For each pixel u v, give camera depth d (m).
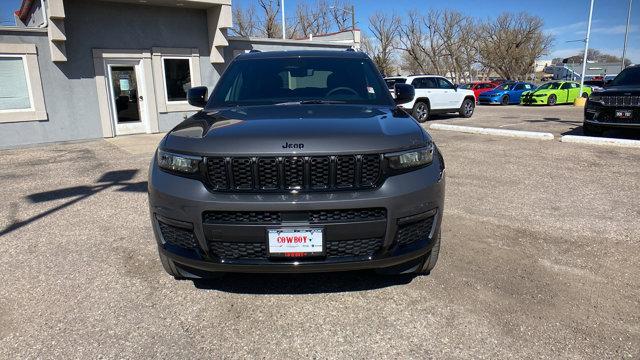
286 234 2.52
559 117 17.58
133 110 13.15
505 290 3.13
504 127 13.62
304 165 2.51
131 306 2.99
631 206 5.12
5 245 4.15
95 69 12.13
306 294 3.11
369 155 2.57
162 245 2.87
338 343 2.57
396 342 2.56
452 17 60.53
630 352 2.46
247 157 2.52
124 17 12.41
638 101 9.11
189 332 2.69
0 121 10.88
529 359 2.40
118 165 8.27
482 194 5.66
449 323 2.74
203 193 2.56
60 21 11.01
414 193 2.64
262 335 2.65
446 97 16.50
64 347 2.55
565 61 40.03
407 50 62.84
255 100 3.72
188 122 3.17
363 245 2.64
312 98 3.71
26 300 3.10
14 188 6.49
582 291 3.12
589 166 7.37
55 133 11.71
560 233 4.26
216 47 13.85
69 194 6.06
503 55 59.19
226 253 2.65
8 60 10.91
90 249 4.01
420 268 3.20
